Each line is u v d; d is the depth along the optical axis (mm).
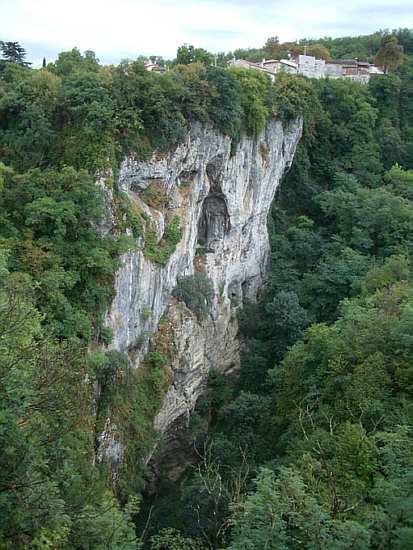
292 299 58312
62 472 17234
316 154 80125
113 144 40531
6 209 37844
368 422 29406
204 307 50688
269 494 17359
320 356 41125
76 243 37250
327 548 16031
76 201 38312
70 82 41250
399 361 32688
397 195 73062
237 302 63094
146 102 42438
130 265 40031
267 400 46844
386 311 40312
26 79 43125
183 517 36750
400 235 63500
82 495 18969
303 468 26234
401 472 20875
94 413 34688
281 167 67250
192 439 49750
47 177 39156
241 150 55625
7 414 15086
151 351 45031
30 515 14352
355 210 66500
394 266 52281
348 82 88375
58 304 33344
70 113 41562
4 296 19875
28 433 16125
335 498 16938
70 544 16906
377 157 82062
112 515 19344
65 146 41375
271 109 60406
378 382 31234
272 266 69438
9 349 16984
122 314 39938
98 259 36625
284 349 55844
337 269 59438
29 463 15430
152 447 40406
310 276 63000
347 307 47594
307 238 69062
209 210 57062
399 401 29578
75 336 33656
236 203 57219
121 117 41188
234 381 56688
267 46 120000
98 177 39281
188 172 48906
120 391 37594
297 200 77125
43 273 34344
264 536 16312
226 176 53781
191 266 52750
